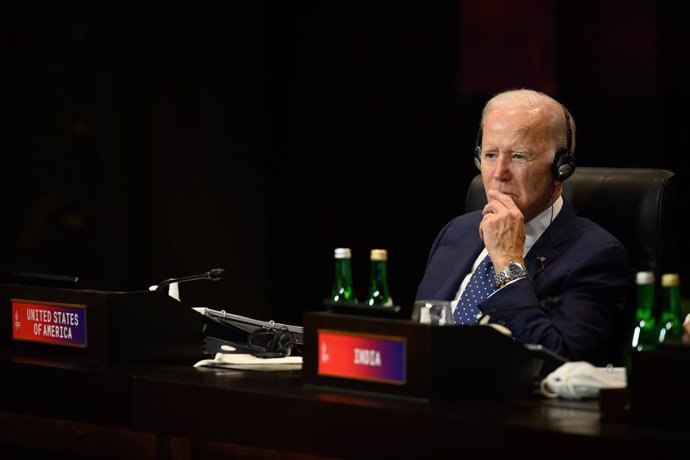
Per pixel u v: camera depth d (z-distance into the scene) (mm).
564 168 8188
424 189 17953
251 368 7180
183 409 6633
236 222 17922
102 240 17859
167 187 18016
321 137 18047
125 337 7391
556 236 8352
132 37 17781
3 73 17562
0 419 7637
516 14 16641
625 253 8359
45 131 17797
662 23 16062
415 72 17641
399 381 6117
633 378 5457
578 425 5496
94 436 7188
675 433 5328
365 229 18266
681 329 6441
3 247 17703
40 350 7707
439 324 6320
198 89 17859
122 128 17781
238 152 17812
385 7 17688
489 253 7875
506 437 5508
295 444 6180
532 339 7508
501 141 8188
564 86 16453
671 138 16203
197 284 18078
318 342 6434
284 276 18094
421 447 5746
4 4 17469
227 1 17656
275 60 17766
